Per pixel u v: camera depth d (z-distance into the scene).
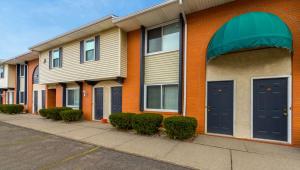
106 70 10.05
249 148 5.66
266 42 5.17
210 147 5.82
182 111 7.98
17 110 17.19
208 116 7.45
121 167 4.47
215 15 7.45
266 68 6.34
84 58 11.25
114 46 9.80
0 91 23.34
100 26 9.87
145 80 9.29
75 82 12.66
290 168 4.23
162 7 7.64
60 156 5.28
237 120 6.82
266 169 4.20
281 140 6.02
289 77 5.94
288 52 5.98
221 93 7.20
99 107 11.53
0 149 5.97
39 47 13.78
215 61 7.36
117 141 6.71
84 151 5.74
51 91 15.73
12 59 17.83
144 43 9.37
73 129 9.05
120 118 8.65
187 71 7.95
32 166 4.54
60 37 11.59
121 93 10.31
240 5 6.95
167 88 8.66
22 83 19.36
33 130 9.12
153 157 5.06
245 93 6.70
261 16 5.62
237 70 6.88
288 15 6.06
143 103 9.21
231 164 4.50
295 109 5.82
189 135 6.72
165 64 8.70
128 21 8.90
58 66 13.19
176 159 4.88
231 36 5.75
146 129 7.59
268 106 6.27
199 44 7.74
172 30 8.69
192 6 7.49
